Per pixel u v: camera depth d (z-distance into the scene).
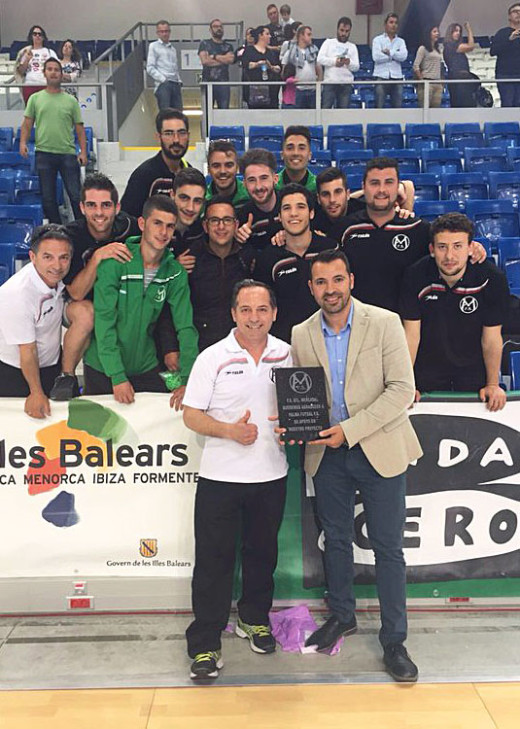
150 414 2.98
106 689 2.54
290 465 3.04
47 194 6.46
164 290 2.96
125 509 3.01
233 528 2.65
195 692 2.52
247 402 2.60
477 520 3.05
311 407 2.54
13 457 2.98
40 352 3.07
